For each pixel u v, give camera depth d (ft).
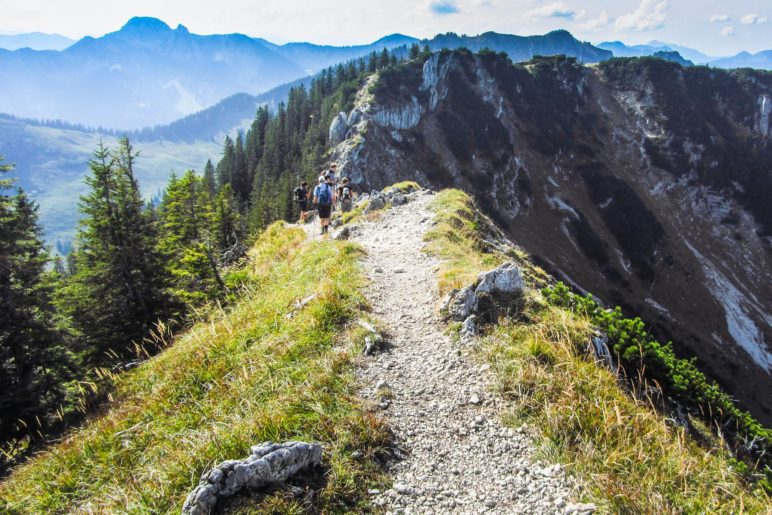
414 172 360.69
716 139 450.71
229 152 428.15
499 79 454.40
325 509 18.04
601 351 31.86
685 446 24.36
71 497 23.26
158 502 19.04
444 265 45.16
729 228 409.69
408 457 21.65
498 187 385.50
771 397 273.54
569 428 23.06
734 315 338.13
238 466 17.89
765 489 23.94
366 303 36.99
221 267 79.92
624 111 496.64
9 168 74.64
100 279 83.20
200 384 30.14
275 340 31.94
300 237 71.97
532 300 35.01
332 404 24.11
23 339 68.59
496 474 20.88
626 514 18.43
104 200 85.46
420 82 422.41
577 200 404.16
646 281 356.18
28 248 74.74
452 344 30.91
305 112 477.77
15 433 61.98
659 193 431.02
